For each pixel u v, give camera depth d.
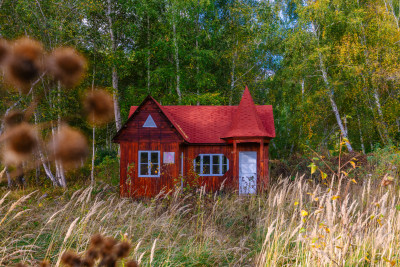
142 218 7.41
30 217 6.67
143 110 14.00
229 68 25.30
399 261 4.48
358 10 22.03
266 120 16.23
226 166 15.62
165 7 22.03
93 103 0.59
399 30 22.39
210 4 22.36
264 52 25.92
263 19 25.83
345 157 14.44
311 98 22.33
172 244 6.03
